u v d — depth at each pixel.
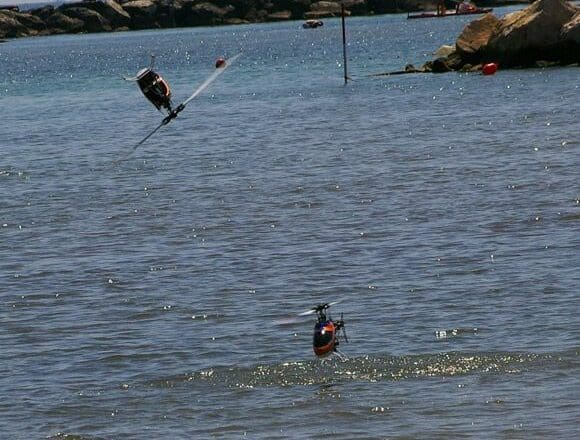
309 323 73.00
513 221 98.56
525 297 75.62
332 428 56.34
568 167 122.56
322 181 125.50
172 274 87.75
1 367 67.88
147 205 117.94
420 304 75.81
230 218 108.31
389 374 63.31
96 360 68.19
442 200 109.94
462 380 61.59
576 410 56.59
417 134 160.25
